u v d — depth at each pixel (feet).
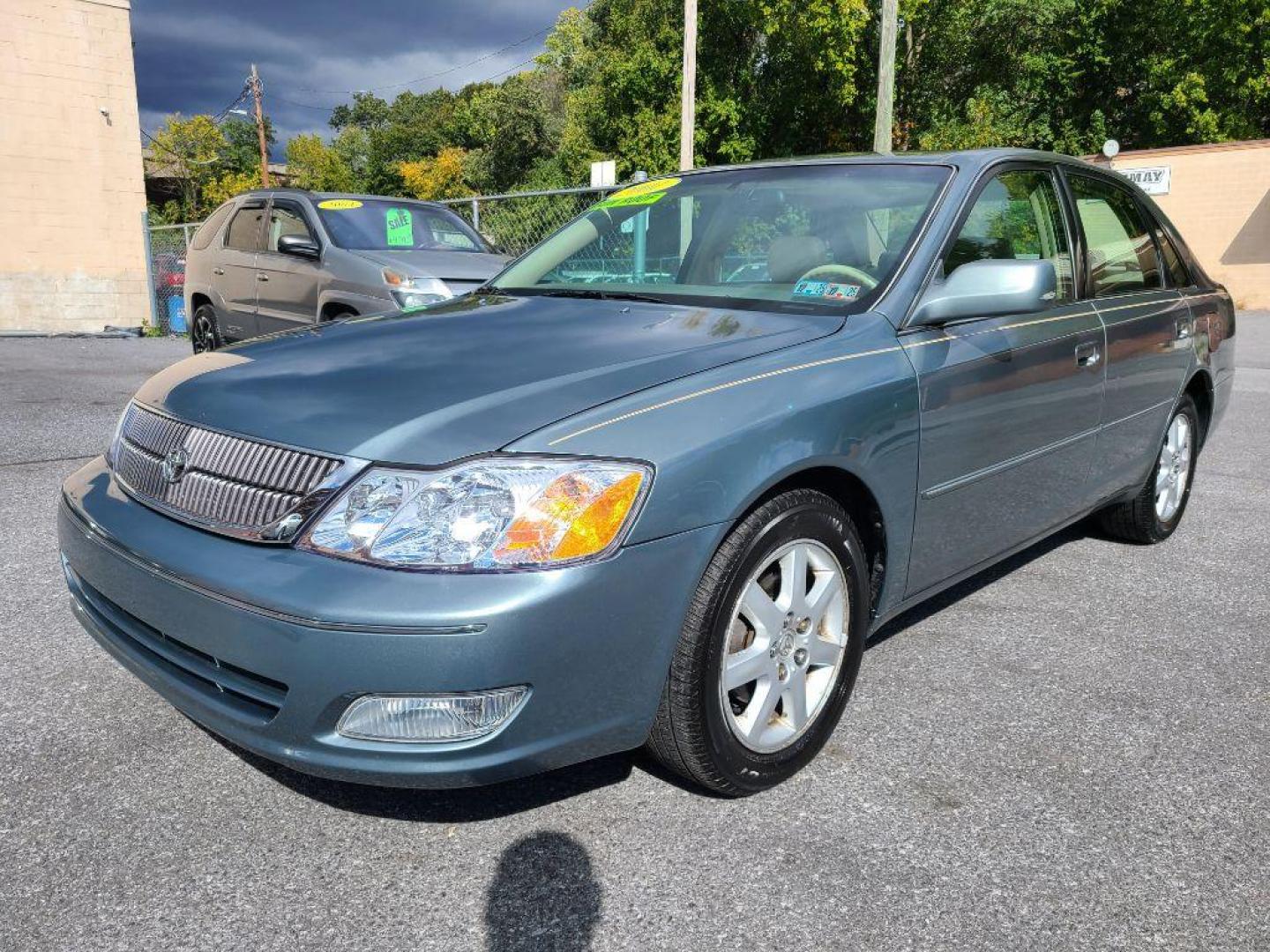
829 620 8.43
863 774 8.34
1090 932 6.41
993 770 8.44
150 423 8.35
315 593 6.38
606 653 6.71
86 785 7.97
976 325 9.96
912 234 9.84
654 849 7.24
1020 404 10.32
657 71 97.66
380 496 6.57
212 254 31.83
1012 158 11.34
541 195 39.65
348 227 27.61
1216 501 18.02
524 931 6.36
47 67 53.83
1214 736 9.09
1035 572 13.83
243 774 8.20
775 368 8.05
